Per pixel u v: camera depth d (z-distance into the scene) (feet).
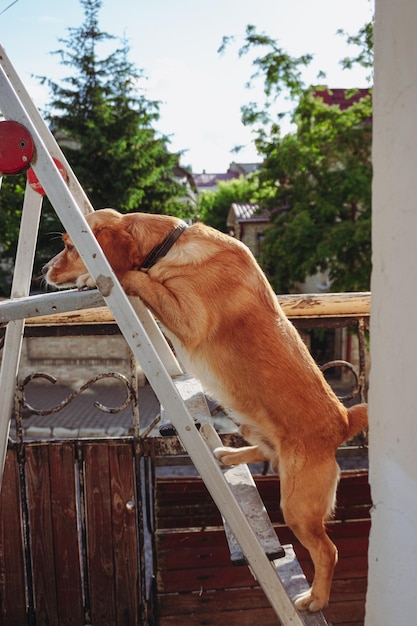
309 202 37.55
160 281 7.27
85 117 50.75
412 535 3.83
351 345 47.91
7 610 9.38
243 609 9.65
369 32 35.50
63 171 7.61
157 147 51.37
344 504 9.51
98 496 9.32
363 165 36.42
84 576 9.53
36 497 9.22
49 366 46.34
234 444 9.60
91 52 50.21
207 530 9.49
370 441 4.34
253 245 61.16
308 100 37.68
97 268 4.88
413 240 3.66
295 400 7.15
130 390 9.17
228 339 7.25
